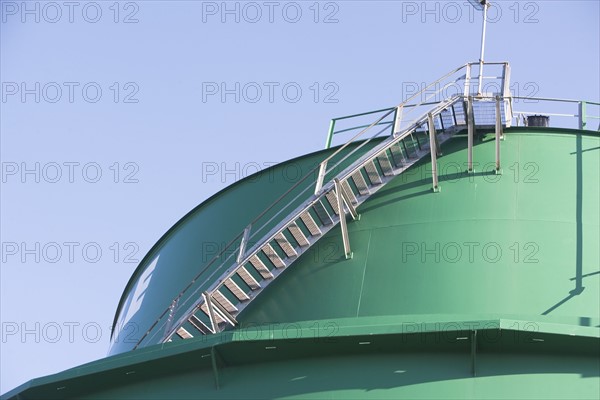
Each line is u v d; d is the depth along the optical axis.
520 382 36.66
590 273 40.56
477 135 45.22
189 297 45.53
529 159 44.12
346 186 43.62
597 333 36.78
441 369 37.25
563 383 36.53
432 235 42.28
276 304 42.62
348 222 43.81
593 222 42.12
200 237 48.19
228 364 39.38
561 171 43.72
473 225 42.28
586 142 44.69
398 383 37.28
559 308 39.69
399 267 41.69
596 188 43.19
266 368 38.88
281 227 43.22
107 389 41.25
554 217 42.28
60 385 41.44
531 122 49.41
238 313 43.06
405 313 40.34
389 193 44.19
